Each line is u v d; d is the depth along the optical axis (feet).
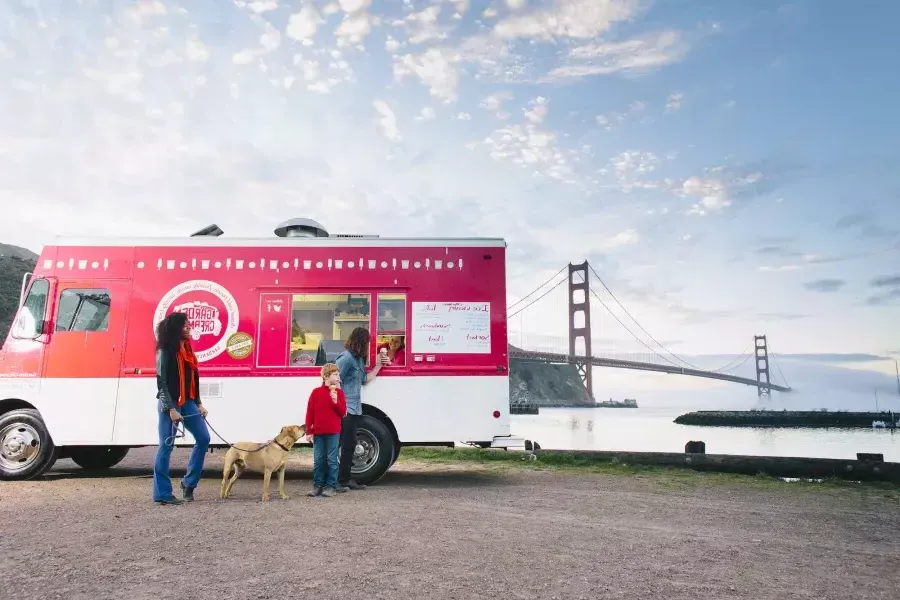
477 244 24.89
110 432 23.38
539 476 27.35
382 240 24.77
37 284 24.27
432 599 10.29
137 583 10.93
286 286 24.34
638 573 12.09
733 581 11.71
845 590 11.34
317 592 10.53
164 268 24.39
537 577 11.64
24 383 23.72
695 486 24.70
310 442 23.30
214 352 23.88
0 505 18.38
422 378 23.89
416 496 20.89
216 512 17.31
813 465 27.61
